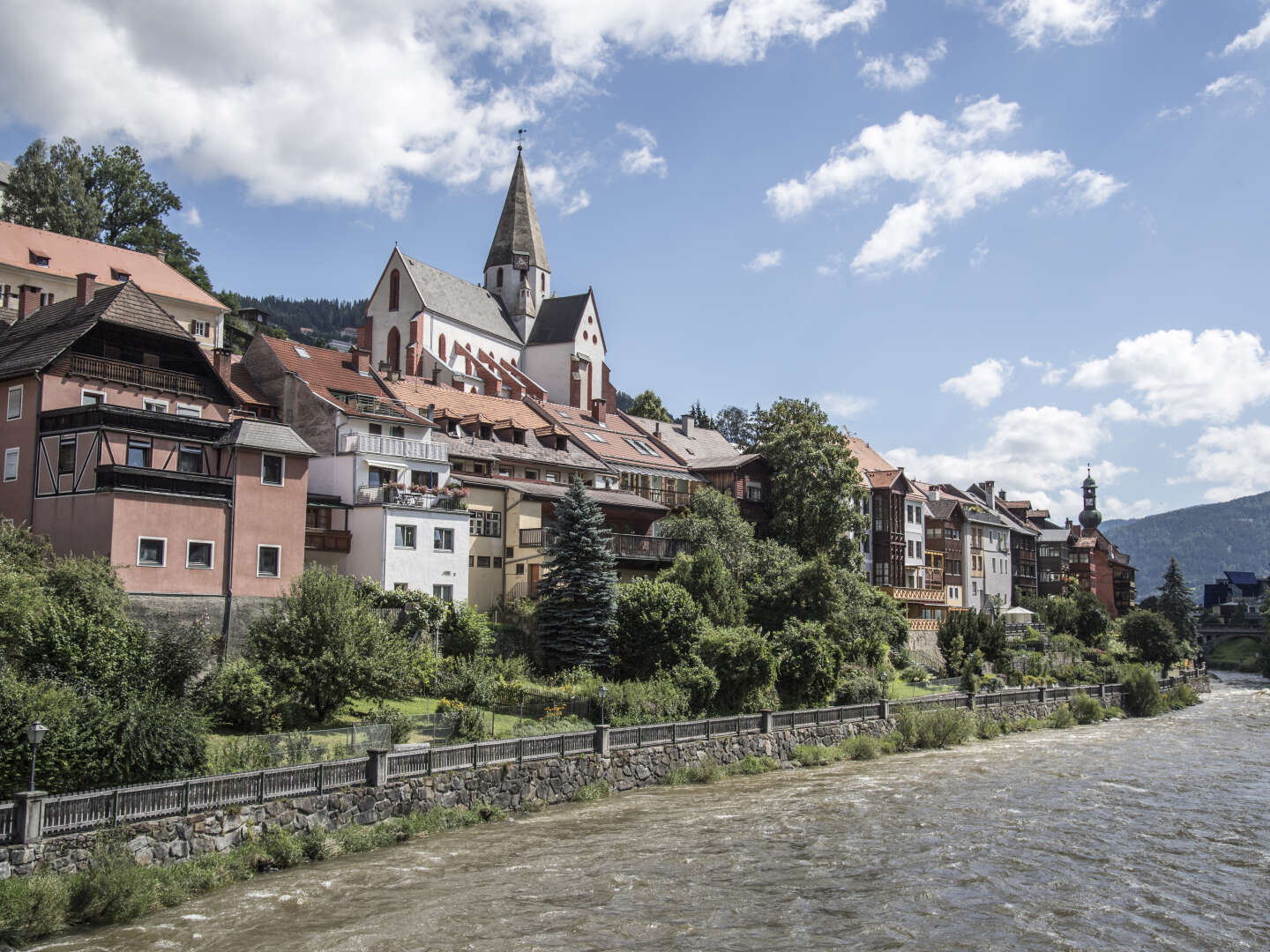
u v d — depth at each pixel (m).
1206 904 25.14
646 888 25.34
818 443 77.81
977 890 25.73
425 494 52.44
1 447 43.72
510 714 41.50
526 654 50.22
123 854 23.42
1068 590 137.12
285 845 26.66
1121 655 99.12
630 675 49.59
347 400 59.53
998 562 119.69
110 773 25.55
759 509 79.69
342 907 23.52
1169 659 98.19
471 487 57.03
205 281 98.94
